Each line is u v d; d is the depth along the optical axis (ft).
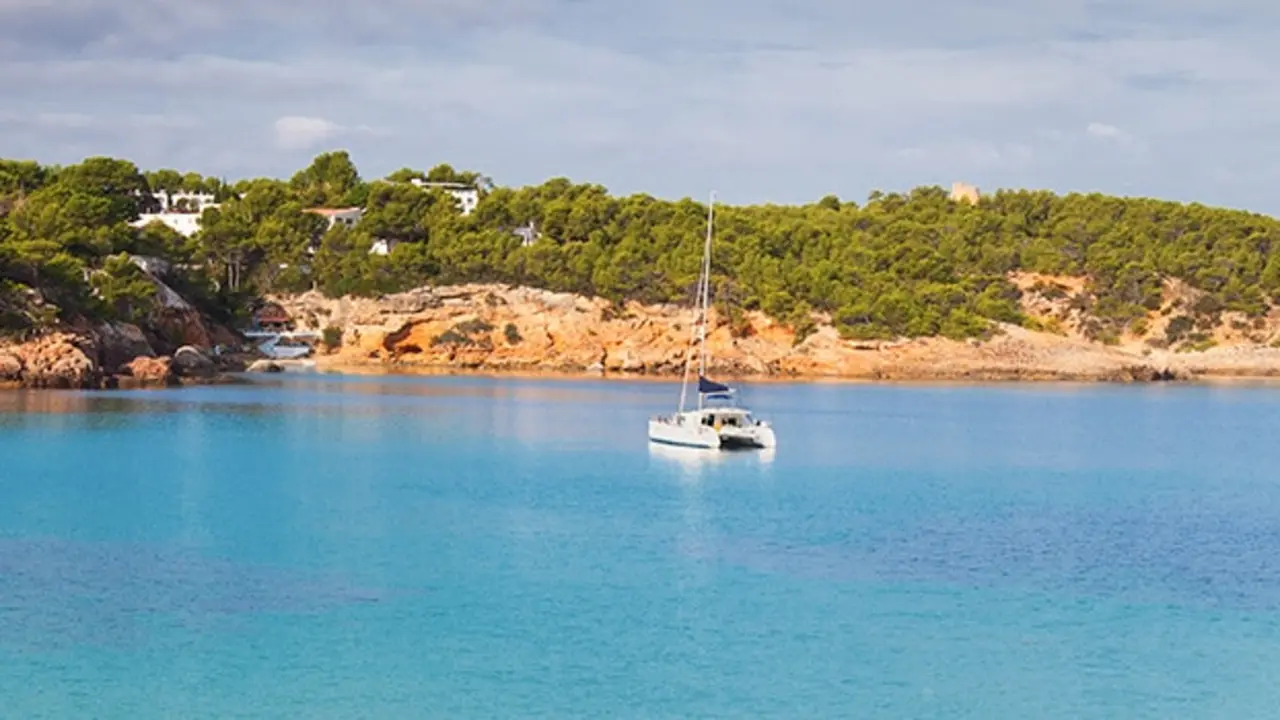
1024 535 199.41
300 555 175.32
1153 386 558.97
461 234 601.62
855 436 344.49
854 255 600.80
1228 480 271.28
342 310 579.07
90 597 151.94
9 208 488.85
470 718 118.21
